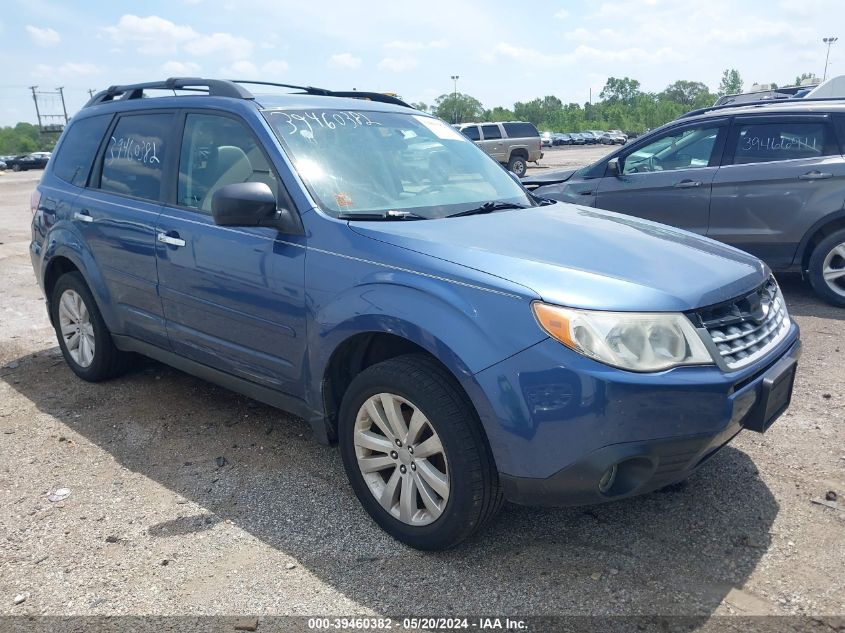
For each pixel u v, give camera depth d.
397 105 4.28
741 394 2.60
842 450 3.63
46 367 5.20
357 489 3.09
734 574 2.70
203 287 3.61
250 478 3.54
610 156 7.44
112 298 4.35
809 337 5.48
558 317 2.46
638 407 2.41
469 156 4.14
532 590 2.64
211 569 2.81
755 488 3.30
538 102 142.75
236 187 3.09
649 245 3.08
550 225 3.29
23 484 3.51
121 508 3.28
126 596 2.66
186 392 4.66
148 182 4.10
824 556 2.78
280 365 3.33
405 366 2.80
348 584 2.71
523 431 2.49
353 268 2.94
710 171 6.71
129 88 4.56
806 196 6.25
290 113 3.64
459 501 2.66
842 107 6.21
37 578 2.77
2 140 128.25
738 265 3.04
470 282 2.63
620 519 3.09
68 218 4.59
